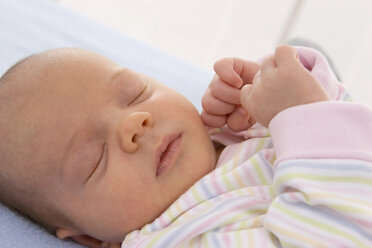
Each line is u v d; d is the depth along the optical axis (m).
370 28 0.68
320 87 0.31
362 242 0.29
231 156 0.35
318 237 0.29
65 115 0.33
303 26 0.72
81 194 0.33
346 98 0.37
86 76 0.34
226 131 0.39
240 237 0.31
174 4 0.84
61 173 0.33
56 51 0.36
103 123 0.33
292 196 0.30
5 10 0.53
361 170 0.29
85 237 0.35
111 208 0.33
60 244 0.34
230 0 0.79
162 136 0.33
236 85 0.36
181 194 0.34
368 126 0.30
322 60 0.36
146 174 0.33
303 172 0.30
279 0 0.75
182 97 0.36
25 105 0.34
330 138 0.30
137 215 0.33
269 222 0.30
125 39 0.55
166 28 0.85
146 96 0.35
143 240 0.33
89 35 0.54
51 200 0.34
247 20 0.78
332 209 0.29
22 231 0.33
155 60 0.53
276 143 0.31
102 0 0.89
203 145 0.34
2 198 0.35
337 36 0.70
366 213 0.29
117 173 0.32
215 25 0.81
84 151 0.33
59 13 0.56
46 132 0.33
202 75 0.52
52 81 0.34
